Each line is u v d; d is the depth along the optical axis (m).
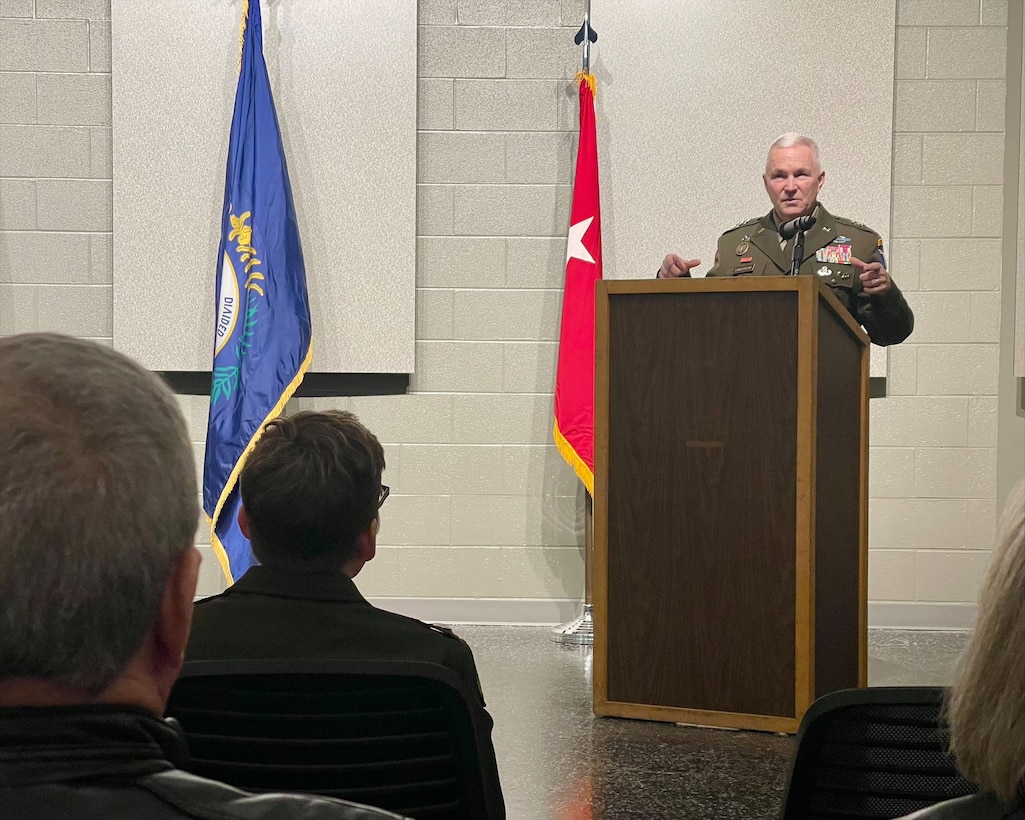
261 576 1.43
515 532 4.67
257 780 1.29
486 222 4.63
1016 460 4.34
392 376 4.67
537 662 3.97
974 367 4.58
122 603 0.54
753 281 2.64
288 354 4.29
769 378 2.65
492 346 4.65
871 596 4.64
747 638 2.71
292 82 4.57
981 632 0.64
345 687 1.26
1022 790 0.62
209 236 4.58
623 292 2.76
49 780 0.52
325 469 1.45
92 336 4.63
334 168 4.58
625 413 2.79
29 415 0.52
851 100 4.52
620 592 2.83
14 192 4.60
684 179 4.55
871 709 1.11
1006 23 4.53
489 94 4.61
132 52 4.55
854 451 3.05
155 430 0.56
